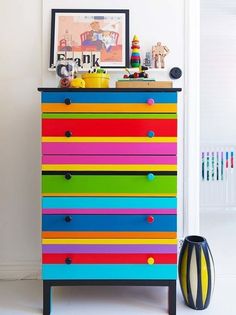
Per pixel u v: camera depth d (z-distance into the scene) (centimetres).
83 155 158
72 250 160
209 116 365
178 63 202
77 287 194
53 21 198
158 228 159
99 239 160
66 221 158
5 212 205
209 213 368
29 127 203
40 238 206
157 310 168
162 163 157
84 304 174
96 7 200
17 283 200
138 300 178
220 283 196
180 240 207
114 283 162
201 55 358
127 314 164
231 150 368
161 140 157
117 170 158
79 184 158
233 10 353
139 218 159
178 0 201
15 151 203
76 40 198
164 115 156
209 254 168
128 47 198
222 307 170
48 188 159
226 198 371
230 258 235
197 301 167
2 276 205
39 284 198
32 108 202
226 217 352
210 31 355
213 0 342
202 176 367
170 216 159
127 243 160
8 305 174
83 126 156
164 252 160
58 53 197
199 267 165
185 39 202
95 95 155
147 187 158
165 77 202
